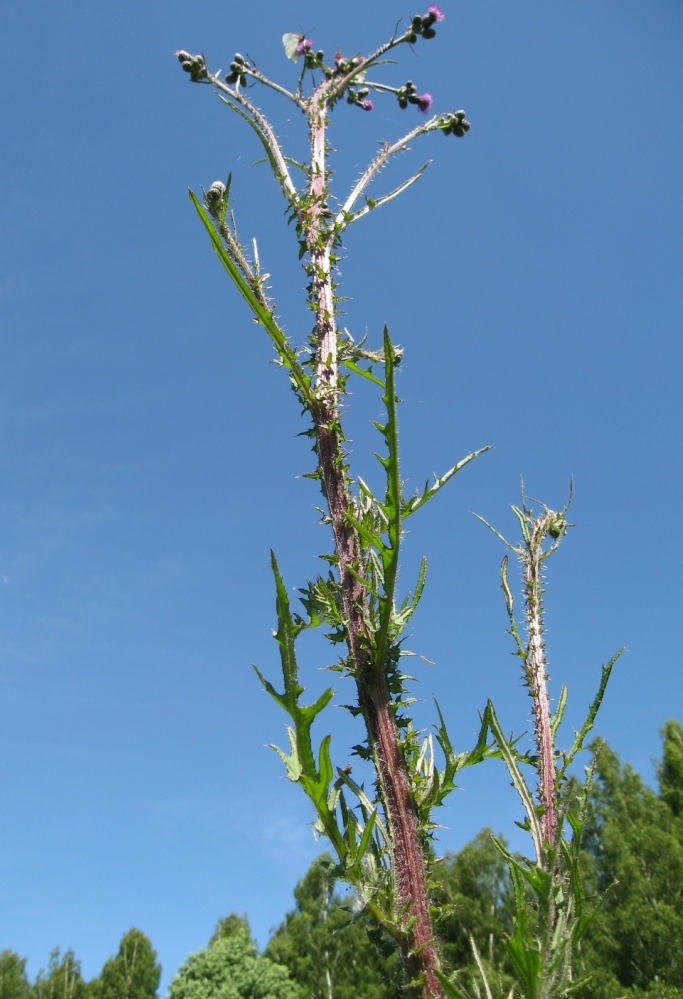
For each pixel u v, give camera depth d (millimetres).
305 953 22562
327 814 1769
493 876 16953
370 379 1920
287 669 1692
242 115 3170
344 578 2205
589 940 14805
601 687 2002
